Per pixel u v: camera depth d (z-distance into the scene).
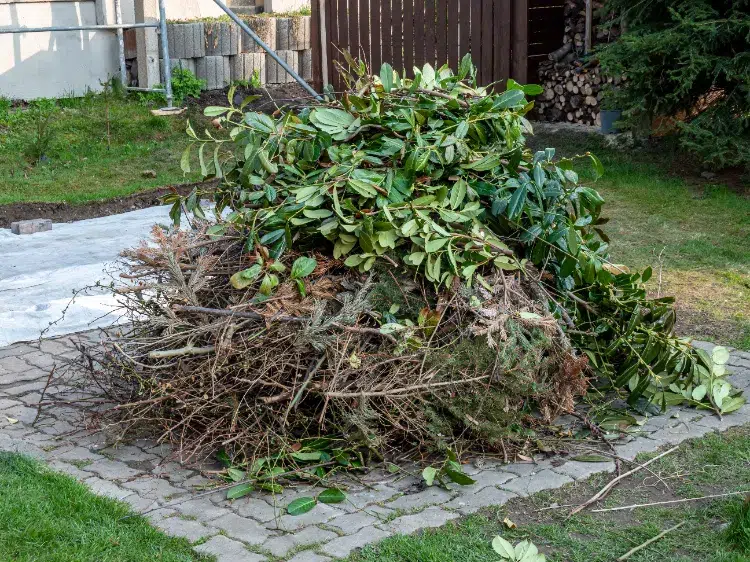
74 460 3.90
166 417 4.05
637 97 8.63
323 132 4.21
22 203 8.93
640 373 4.39
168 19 13.99
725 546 3.16
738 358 5.03
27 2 12.41
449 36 11.34
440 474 3.64
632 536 3.26
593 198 4.38
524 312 3.94
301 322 3.72
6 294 6.29
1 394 4.66
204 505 3.49
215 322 3.75
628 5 8.77
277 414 3.76
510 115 4.30
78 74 13.14
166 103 12.82
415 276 3.97
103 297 6.21
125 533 3.25
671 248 7.11
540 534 3.27
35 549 3.11
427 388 3.74
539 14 11.72
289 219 3.91
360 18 12.38
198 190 4.55
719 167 8.45
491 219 4.27
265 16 14.66
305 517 3.39
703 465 3.81
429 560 3.05
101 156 10.95
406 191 4.03
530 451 3.95
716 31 7.87
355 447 3.77
